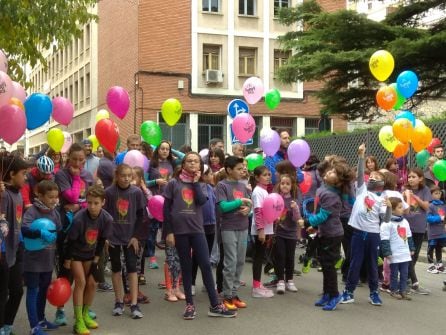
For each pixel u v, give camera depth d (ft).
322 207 21.43
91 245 18.08
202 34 85.10
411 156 37.83
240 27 86.99
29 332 18.10
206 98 85.20
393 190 24.61
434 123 38.96
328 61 49.73
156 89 82.89
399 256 23.29
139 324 19.16
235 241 21.16
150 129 30.55
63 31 36.06
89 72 110.01
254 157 30.17
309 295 23.80
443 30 49.83
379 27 50.67
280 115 89.04
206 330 18.43
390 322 19.53
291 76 54.70
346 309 21.40
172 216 19.97
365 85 54.90
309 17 57.72
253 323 19.30
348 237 25.89
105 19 99.09
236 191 21.40
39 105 22.00
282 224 24.12
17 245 16.43
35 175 20.61
